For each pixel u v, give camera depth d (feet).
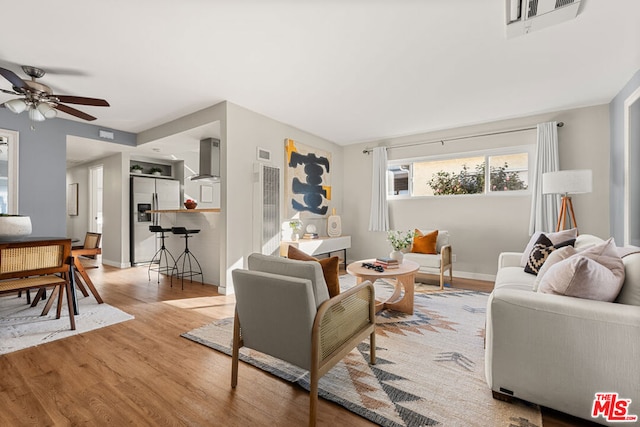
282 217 14.94
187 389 5.57
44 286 8.15
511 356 4.91
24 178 12.48
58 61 8.61
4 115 11.98
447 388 5.60
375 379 5.90
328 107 12.65
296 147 15.65
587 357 4.33
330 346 5.09
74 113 9.79
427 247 13.67
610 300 4.71
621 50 8.17
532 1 6.25
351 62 8.86
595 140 12.30
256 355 6.88
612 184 11.75
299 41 7.77
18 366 6.33
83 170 22.30
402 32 7.39
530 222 13.34
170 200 20.48
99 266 18.25
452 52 8.32
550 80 10.06
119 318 9.22
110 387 5.60
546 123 12.91
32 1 6.11
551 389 4.60
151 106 12.41
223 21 6.91
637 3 6.31
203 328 8.45
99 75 9.53
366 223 18.54
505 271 9.45
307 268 4.91
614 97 11.47
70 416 4.78
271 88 10.71
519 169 14.25
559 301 4.60
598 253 5.29
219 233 13.43
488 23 7.03
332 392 5.47
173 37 7.52
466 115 13.62
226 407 5.07
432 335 8.05
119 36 7.43
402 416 4.81
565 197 11.56
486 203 14.69
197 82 10.18
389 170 17.90
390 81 10.16
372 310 6.48
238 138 12.48
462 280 14.53
